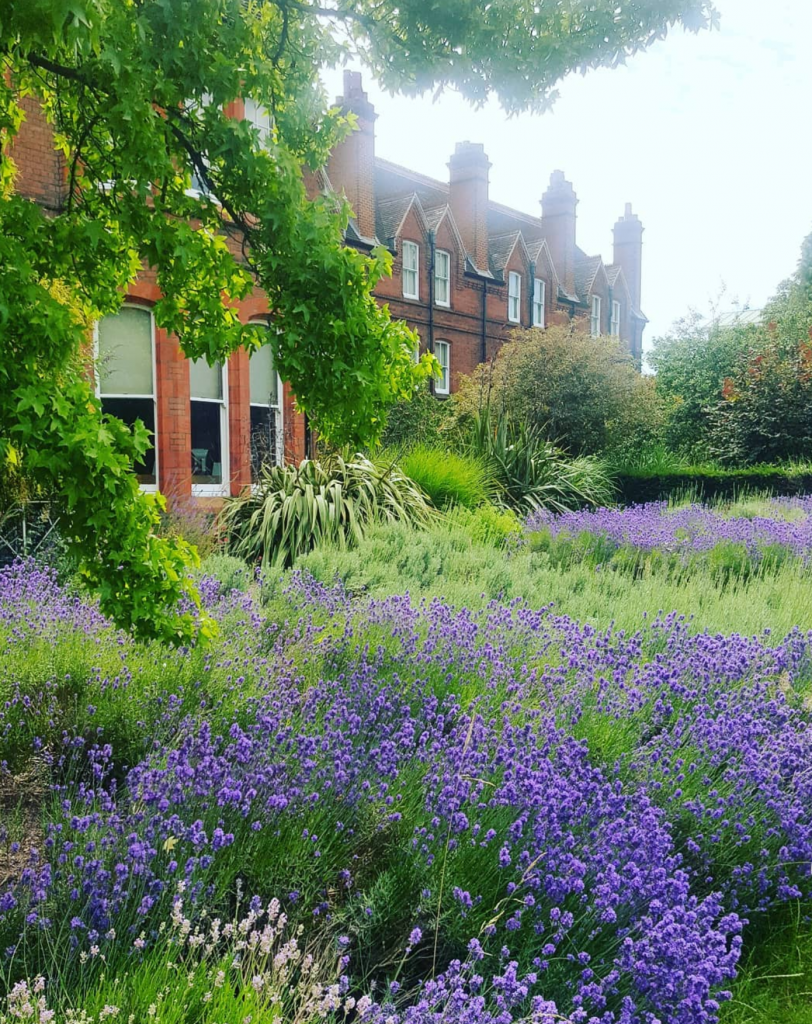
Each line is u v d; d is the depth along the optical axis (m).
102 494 2.80
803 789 3.52
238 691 4.23
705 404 24.80
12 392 2.61
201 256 3.36
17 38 2.45
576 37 3.90
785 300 33.75
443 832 3.01
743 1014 2.67
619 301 38.19
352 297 3.30
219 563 7.54
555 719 4.16
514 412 18.66
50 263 3.26
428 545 8.73
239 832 2.95
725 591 8.59
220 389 13.66
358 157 22.78
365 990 2.59
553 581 8.20
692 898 2.75
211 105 3.08
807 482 18.67
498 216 33.62
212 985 2.25
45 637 4.71
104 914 2.36
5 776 3.60
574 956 2.52
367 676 4.44
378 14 3.89
